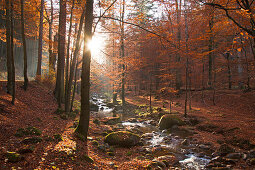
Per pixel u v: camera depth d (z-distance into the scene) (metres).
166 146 8.97
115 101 25.88
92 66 14.13
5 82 12.09
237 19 9.04
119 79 19.25
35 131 6.50
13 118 7.69
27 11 16.30
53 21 17.52
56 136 6.37
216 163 6.52
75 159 5.16
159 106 20.44
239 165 6.30
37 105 11.45
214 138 9.73
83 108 7.40
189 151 8.23
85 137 7.41
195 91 23.89
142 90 38.31
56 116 10.58
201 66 25.45
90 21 7.11
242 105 15.41
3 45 21.91
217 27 10.37
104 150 7.23
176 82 24.70
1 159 4.19
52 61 19.22
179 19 16.44
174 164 6.74
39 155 4.78
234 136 8.95
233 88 22.14
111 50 18.34
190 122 13.14
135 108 21.92
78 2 11.08
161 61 17.11
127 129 12.09
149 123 14.95
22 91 12.42
